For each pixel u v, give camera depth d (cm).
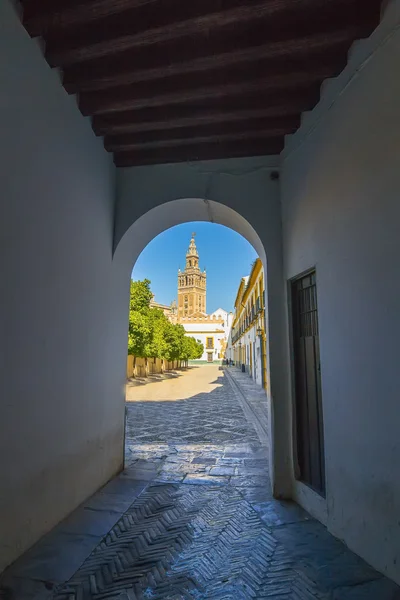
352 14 246
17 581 227
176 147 423
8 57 239
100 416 392
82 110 343
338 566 244
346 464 271
